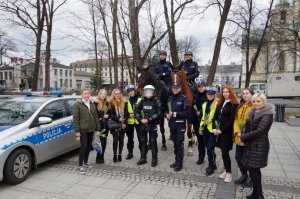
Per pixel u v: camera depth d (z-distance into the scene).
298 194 5.02
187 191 5.13
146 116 6.52
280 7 21.92
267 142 4.41
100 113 6.82
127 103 7.09
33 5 15.02
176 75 6.96
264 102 4.40
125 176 5.94
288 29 21.30
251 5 20.08
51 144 6.42
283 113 14.73
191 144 7.66
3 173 5.25
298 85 33.69
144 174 6.06
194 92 7.52
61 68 76.69
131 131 7.21
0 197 4.88
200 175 6.00
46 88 15.84
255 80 48.56
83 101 6.35
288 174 6.08
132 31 12.59
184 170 6.34
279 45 23.20
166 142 9.42
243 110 5.15
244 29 19.84
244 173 5.40
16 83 62.53
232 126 5.38
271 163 6.89
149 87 6.41
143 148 6.80
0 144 5.19
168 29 13.25
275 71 35.88
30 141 5.79
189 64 8.02
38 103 6.61
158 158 7.35
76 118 6.19
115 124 6.72
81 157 6.25
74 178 5.82
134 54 12.72
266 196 4.92
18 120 6.01
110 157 7.45
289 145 8.85
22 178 5.57
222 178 5.80
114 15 17.83
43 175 5.99
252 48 39.91
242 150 5.25
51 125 6.48
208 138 6.06
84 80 86.50
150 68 7.65
